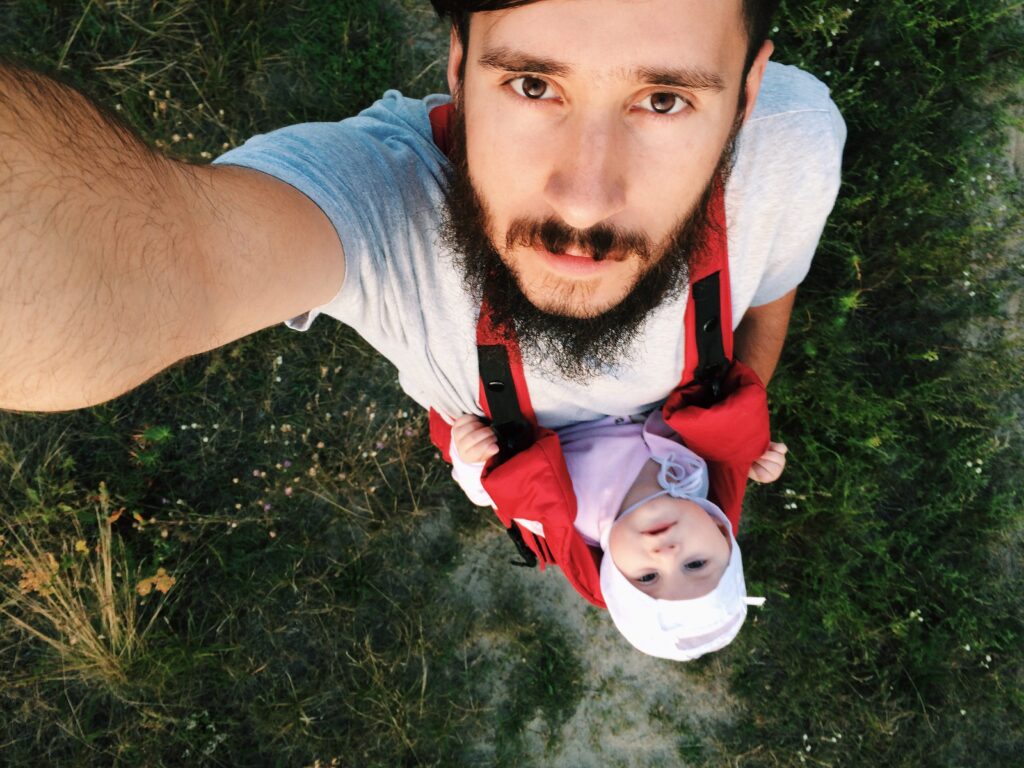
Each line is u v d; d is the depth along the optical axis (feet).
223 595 3.85
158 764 3.78
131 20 3.70
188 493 3.86
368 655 3.87
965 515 3.90
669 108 1.31
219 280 1.18
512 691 3.97
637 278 1.59
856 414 3.67
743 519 3.92
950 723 3.89
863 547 3.88
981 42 3.63
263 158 1.48
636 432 2.79
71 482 3.70
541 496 2.42
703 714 3.99
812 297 3.77
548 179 1.36
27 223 0.94
